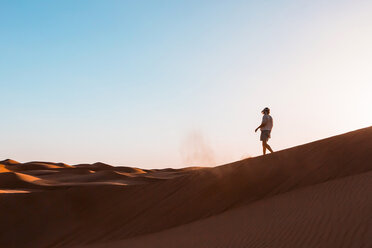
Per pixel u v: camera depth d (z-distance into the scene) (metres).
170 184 17.33
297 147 16.39
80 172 73.12
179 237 10.34
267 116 16.98
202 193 14.75
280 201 10.64
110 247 12.16
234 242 7.84
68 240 15.11
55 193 19.23
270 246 6.83
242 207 12.09
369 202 7.32
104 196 18.06
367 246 5.45
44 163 104.94
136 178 57.81
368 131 15.66
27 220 17.81
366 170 11.04
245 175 14.79
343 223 6.68
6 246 16.22
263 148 17.28
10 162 104.44
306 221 7.55
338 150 13.70
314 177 12.12
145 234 13.05
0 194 20.28
